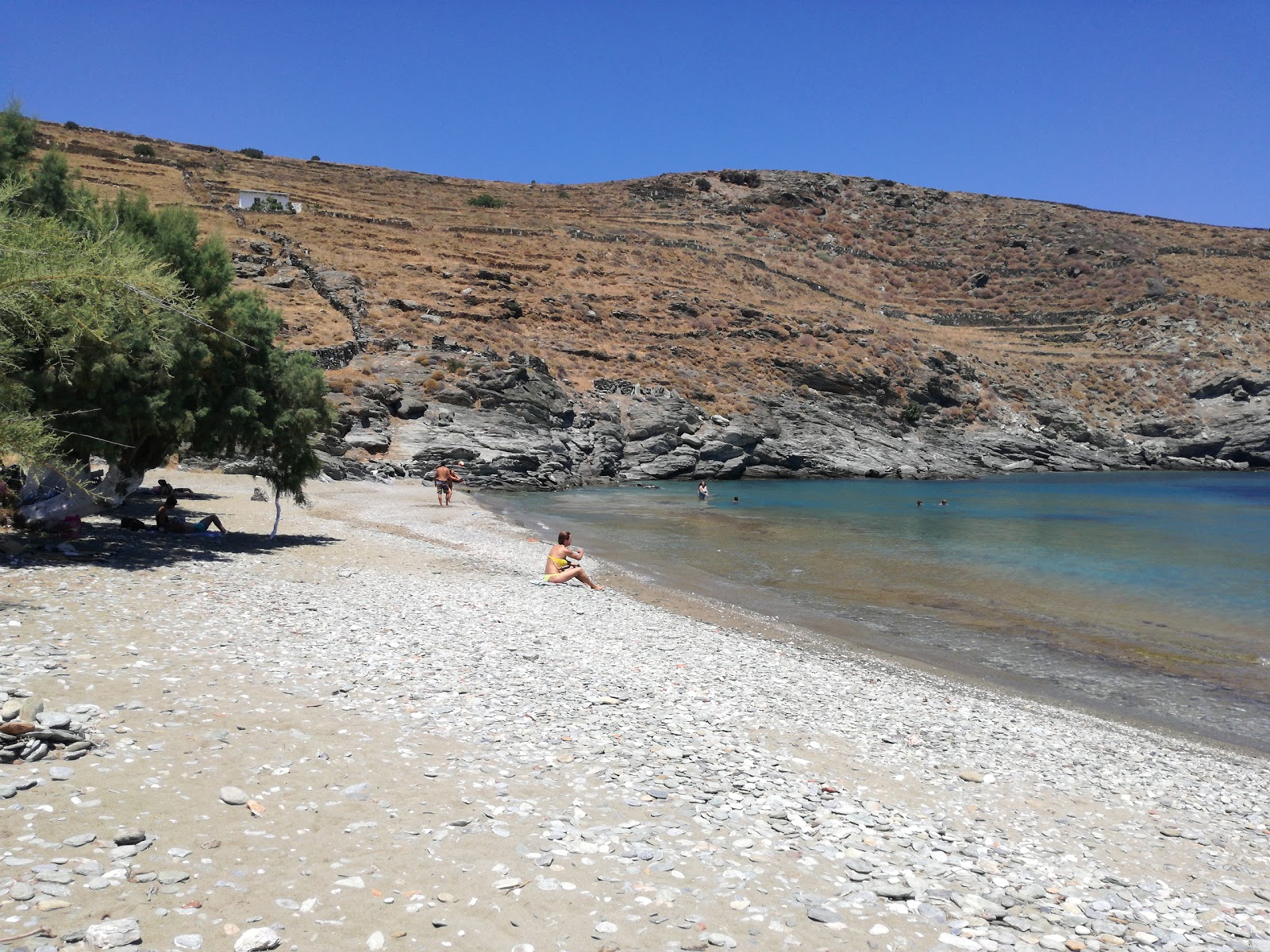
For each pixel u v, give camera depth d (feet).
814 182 542.98
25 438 39.32
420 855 19.34
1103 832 26.53
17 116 61.31
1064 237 489.67
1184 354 351.05
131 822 18.88
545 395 211.82
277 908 16.49
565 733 28.99
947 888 20.95
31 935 14.44
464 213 376.48
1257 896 22.70
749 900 19.13
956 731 35.91
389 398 180.96
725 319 294.87
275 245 266.77
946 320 410.31
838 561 89.76
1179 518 144.05
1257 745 38.42
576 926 17.28
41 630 32.63
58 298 38.65
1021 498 186.50
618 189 510.17
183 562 52.90
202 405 59.11
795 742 31.48
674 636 49.01
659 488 200.23
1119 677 48.73
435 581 59.41
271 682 30.30
